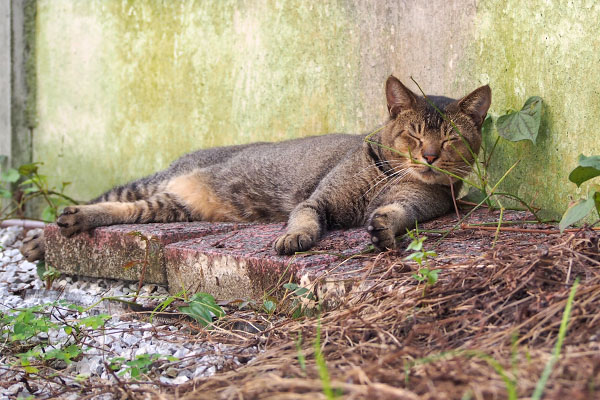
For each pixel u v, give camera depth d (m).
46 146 7.86
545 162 4.53
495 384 2.29
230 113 6.46
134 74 7.02
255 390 2.52
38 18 7.77
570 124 4.29
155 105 6.91
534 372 2.36
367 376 2.48
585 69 4.15
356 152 4.93
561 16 4.30
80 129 7.52
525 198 4.74
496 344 2.71
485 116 4.74
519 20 4.62
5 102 7.81
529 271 3.08
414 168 4.59
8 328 3.90
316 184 5.12
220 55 6.45
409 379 2.45
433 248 3.85
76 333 3.76
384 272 3.59
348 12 5.66
